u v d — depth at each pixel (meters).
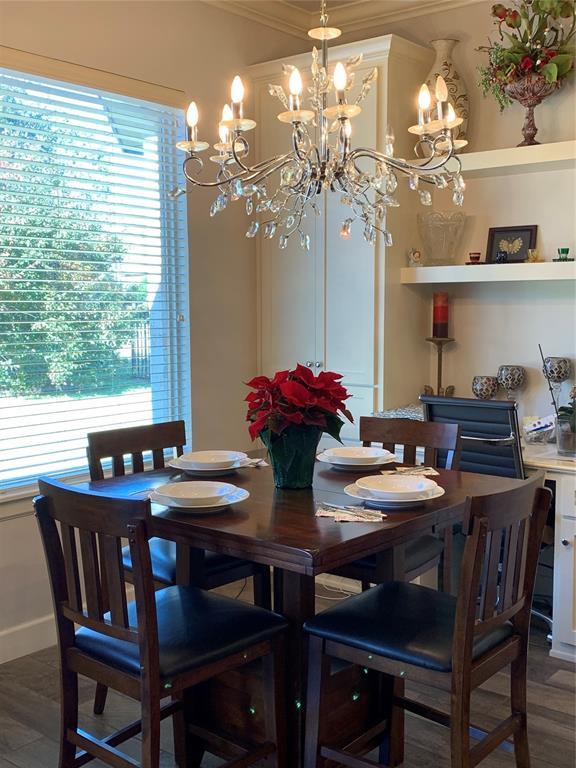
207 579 2.63
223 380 4.06
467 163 3.56
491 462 3.12
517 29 3.46
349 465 2.70
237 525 2.01
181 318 3.84
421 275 3.72
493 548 1.88
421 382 4.02
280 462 2.41
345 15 4.14
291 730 2.15
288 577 2.12
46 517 2.00
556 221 3.60
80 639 2.05
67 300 3.31
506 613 1.96
